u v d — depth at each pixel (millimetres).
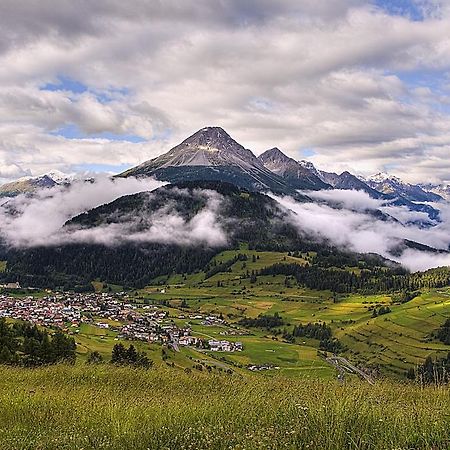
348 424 8609
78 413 11516
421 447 7586
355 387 14102
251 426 9297
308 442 8125
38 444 9000
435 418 8461
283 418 9586
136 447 8602
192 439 8633
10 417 11398
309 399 10961
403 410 9547
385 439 7789
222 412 10547
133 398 13852
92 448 8703
